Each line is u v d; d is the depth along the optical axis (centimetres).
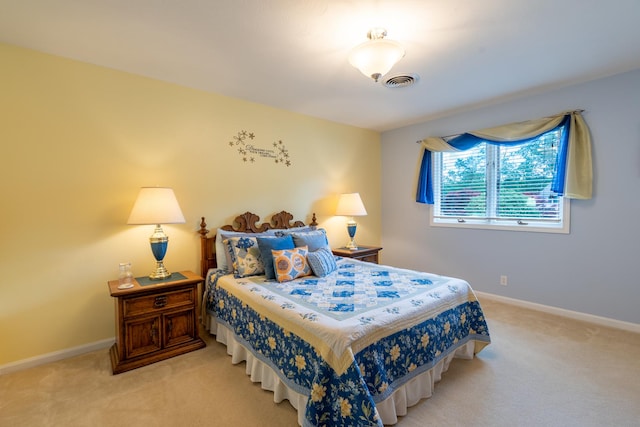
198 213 294
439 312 198
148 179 266
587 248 288
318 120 390
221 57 228
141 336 223
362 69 195
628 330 268
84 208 238
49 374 209
